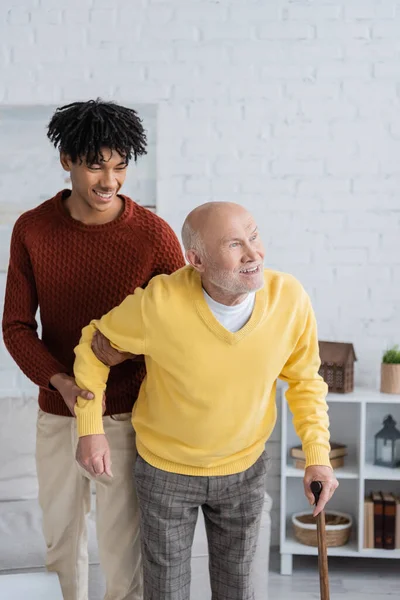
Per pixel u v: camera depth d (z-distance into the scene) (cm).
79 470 213
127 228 205
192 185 347
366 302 351
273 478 355
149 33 342
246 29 343
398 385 334
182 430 189
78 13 341
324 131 347
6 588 222
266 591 278
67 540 222
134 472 202
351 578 328
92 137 191
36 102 342
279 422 354
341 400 326
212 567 207
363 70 345
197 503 197
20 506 284
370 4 343
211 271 180
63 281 204
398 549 329
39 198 340
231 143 346
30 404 313
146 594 201
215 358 183
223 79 345
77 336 207
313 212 349
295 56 344
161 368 189
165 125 345
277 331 188
